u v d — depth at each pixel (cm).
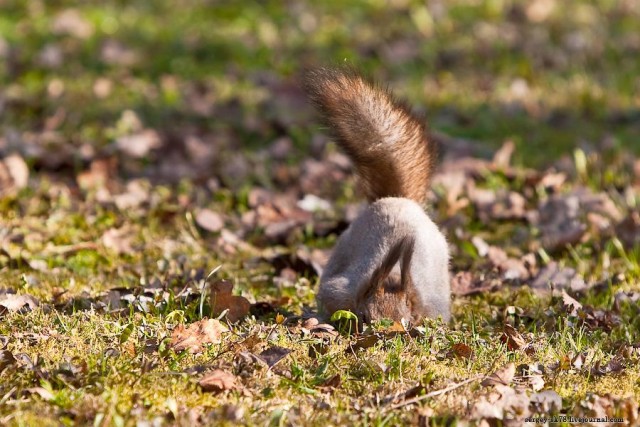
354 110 908
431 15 2067
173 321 805
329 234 1155
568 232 1102
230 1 2127
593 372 729
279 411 636
